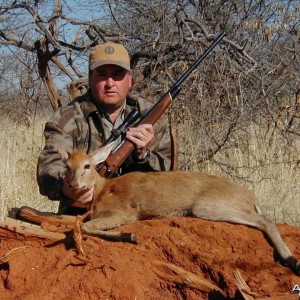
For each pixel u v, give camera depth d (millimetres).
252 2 3855
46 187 2070
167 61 3744
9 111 4289
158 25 3709
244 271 1682
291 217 2648
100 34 3783
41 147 3615
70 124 2223
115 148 2066
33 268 1715
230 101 3303
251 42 3709
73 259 1693
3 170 3109
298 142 3357
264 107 3359
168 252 1745
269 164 3002
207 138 3195
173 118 3246
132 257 1718
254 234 1748
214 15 3859
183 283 1685
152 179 1928
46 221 1870
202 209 1840
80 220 1767
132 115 2178
